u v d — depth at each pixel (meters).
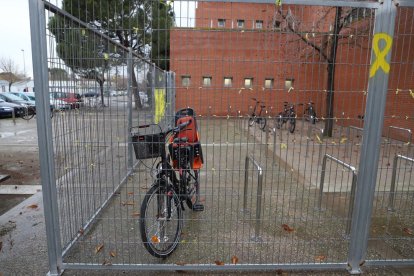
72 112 2.60
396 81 2.18
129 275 2.25
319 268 2.31
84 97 2.83
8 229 2.97
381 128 2.15
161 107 4.89
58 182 2.32
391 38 2.07
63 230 2.44
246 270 2.31
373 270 2.34
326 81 4.27
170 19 2.11
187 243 2.69
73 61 2.52
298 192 4.00
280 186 4.25
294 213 3.36
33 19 1.98
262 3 2.06
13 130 10.62
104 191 3.48
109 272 2.29
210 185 4.30
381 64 2.09
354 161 3.88
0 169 5.34
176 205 2.60
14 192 4.11
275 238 2.82
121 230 2.90
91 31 2.82
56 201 2.20
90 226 2.97
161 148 2.46
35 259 2.46
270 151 6.01
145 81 4.54
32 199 3.77
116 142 3.52
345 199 3.62
